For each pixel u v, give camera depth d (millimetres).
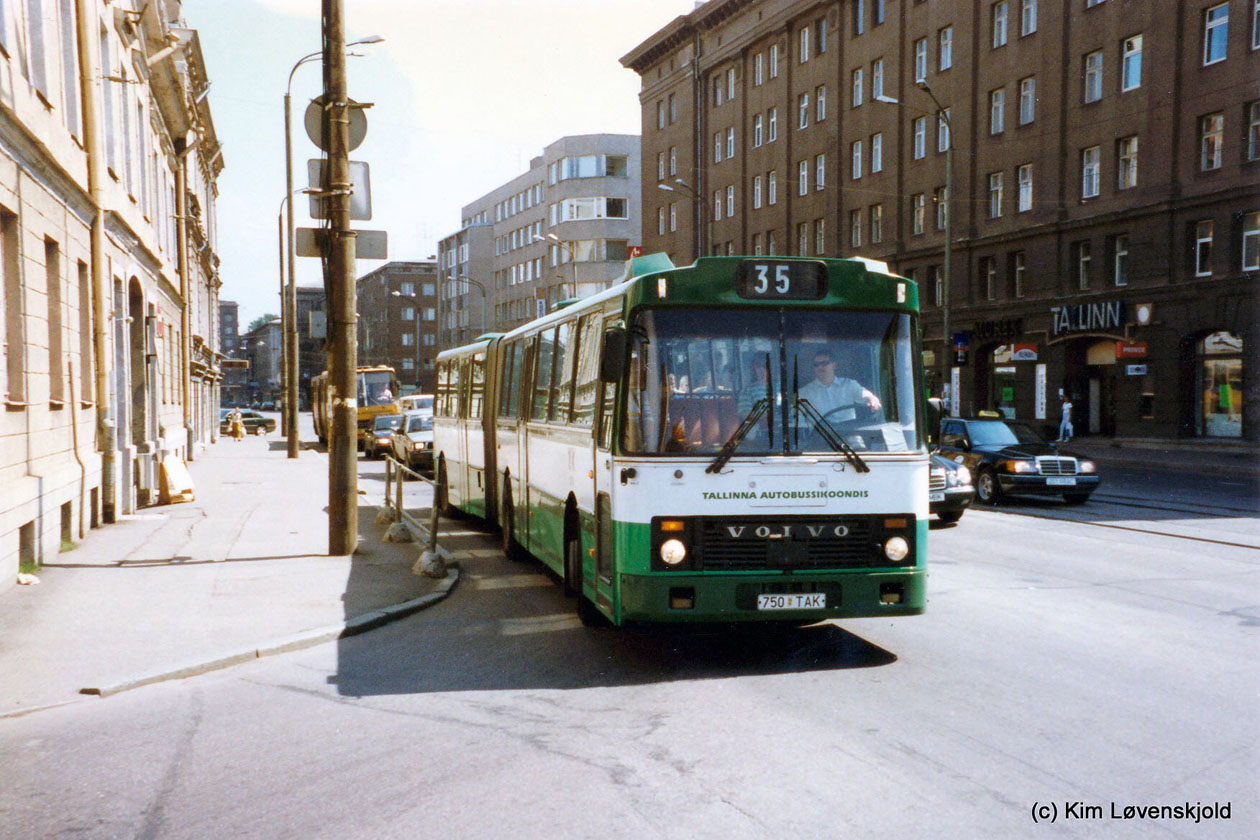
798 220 54219
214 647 8125
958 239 43656
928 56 45281
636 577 7297
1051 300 39250
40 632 8625
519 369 12680
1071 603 9711
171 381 29312
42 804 5027
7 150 11023
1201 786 4988
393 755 5668
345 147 12609
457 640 8656
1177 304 34375
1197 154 33719
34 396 11938
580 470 8945
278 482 24219
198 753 5781
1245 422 32438
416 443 29219
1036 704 6402
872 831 4492
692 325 7496
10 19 11367
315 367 164000
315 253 12695
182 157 32094
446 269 121375
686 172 64625
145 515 17062
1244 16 32062
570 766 5395
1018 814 4668
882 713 6254
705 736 5852
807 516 7355
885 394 7598
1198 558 12453
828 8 51469
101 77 17484
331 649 8383
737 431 7359
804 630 8727
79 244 14797
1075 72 38219
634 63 69625
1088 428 39500
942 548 13422
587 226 85938
